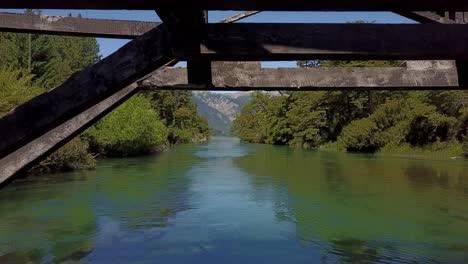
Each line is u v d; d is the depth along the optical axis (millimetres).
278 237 7898
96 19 3621
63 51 44469
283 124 53531
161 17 1903
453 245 7402
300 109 45188
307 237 7941
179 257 6723
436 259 6645
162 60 2037
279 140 55750
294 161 24484
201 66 2770
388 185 14242
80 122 2980
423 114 29484
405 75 3381
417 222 9086
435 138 29797
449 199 11617
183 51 2021
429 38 2131
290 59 2195
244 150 38812
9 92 16922
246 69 3297
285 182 15117
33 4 1723
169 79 3340
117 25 3641
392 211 10188
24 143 1948
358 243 7523
